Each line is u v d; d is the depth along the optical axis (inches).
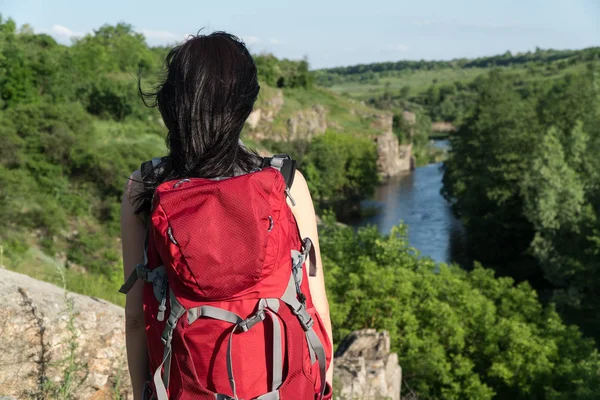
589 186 1432.1
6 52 2247.8
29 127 1830.7
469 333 758.5
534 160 1494.8
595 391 624.1
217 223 46.9
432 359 650.8
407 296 749.3
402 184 3725.4
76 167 1845.5
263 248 47.3
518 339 722.2
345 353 329.1
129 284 53.4
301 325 51.2
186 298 48.9
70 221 1716.3
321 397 53.9
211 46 53.8
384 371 303.1
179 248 46.3
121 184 1820.9
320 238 1073.5
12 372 110.7
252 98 54.5
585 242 1343.5
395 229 950.4
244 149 56.3
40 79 2420.0
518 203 1831.9
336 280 809.5
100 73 3056.1
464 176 2324.1
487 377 749.3
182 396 49.1
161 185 50.6
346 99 4788.4
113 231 1747.0
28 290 123.8
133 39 3708.2
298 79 4594.0
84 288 318.3
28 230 1569.9
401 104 7760.8
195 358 48.9
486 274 1024.2
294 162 57.2
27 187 1642.5
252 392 49.1
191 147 52.3
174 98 52.6
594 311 1344.7
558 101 2119.8
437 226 2348.7
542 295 1539.1
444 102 7672.2
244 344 48.8
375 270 769.6
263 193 48.9
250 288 48.9
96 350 123.9
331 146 3223.4
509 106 2383.1
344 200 3147.1
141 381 57.5
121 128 2310.5
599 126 1656.0
